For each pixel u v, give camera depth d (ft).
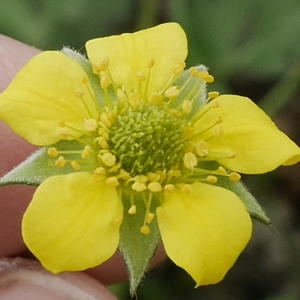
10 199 0.15
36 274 0.15
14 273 0.15
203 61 0.21
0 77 0.16
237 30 0.21
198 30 0.21
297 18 0.21
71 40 0.20
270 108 0.21
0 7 0.20
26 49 0.17
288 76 0.21
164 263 0.21
